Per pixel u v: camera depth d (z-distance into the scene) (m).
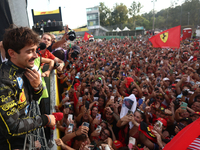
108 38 42.28
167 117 3.57
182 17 41.56
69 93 4.33
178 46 8.30
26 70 1.14
